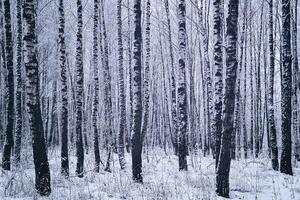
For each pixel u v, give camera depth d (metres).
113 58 34.81
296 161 24.50
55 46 31.66
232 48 12.28
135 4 14.80
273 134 20.11
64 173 15.47
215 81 15.56
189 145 30.14
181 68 19.08
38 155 11.30
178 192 11.90
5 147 15.78
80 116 16.77
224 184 11.95
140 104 14.62
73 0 32.06
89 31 34.12
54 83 34.78
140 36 14.84
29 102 11.41
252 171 18.64
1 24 22.39
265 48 32.69
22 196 10.94
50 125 37.31
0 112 28.00
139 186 13.31
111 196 11.45
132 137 14.45
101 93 31.61
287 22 18.05
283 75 18.27
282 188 14.00
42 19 30.05
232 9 12.27
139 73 14.77
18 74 17.50
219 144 15.48
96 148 18.09
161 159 24.91
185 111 18.98
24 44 11.48
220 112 15.57
